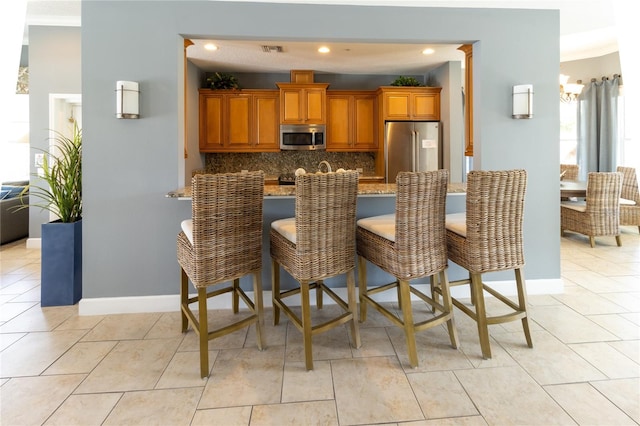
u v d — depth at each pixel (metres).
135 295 2.77
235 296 2.76
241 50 4.46
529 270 3.08
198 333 2.02
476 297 2.12
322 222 2.03
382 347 2.26
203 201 1.90
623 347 2.21
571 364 2.03
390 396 1.78
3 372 1.98
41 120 4.56
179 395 1.79
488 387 1.84
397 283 2.76
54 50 4.49
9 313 2.75
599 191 4.52
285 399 1.76
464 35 2.94
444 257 2.17
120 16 2.66
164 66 2.70
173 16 2.70
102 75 2.66
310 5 2.82
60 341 2.32
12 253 4.44
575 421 1.60
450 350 2.21
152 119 2.71
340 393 1.81
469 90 3.29
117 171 2.70
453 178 5.08
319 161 5.91
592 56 5.99
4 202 4.88
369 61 4.97
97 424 1.60
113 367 2.04
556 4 2.96
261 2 2.78
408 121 5.31
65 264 2.88
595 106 6.04
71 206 2.94
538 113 3.01
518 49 2.97
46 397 1.77
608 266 3.82
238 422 1.61
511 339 2.32
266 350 2.23
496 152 3.00
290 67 5.28
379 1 2.86
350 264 2.17
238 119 5.36
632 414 1.63
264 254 2.88
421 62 5.06
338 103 5.53
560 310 2.74
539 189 3.04
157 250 2.76
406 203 1.97
